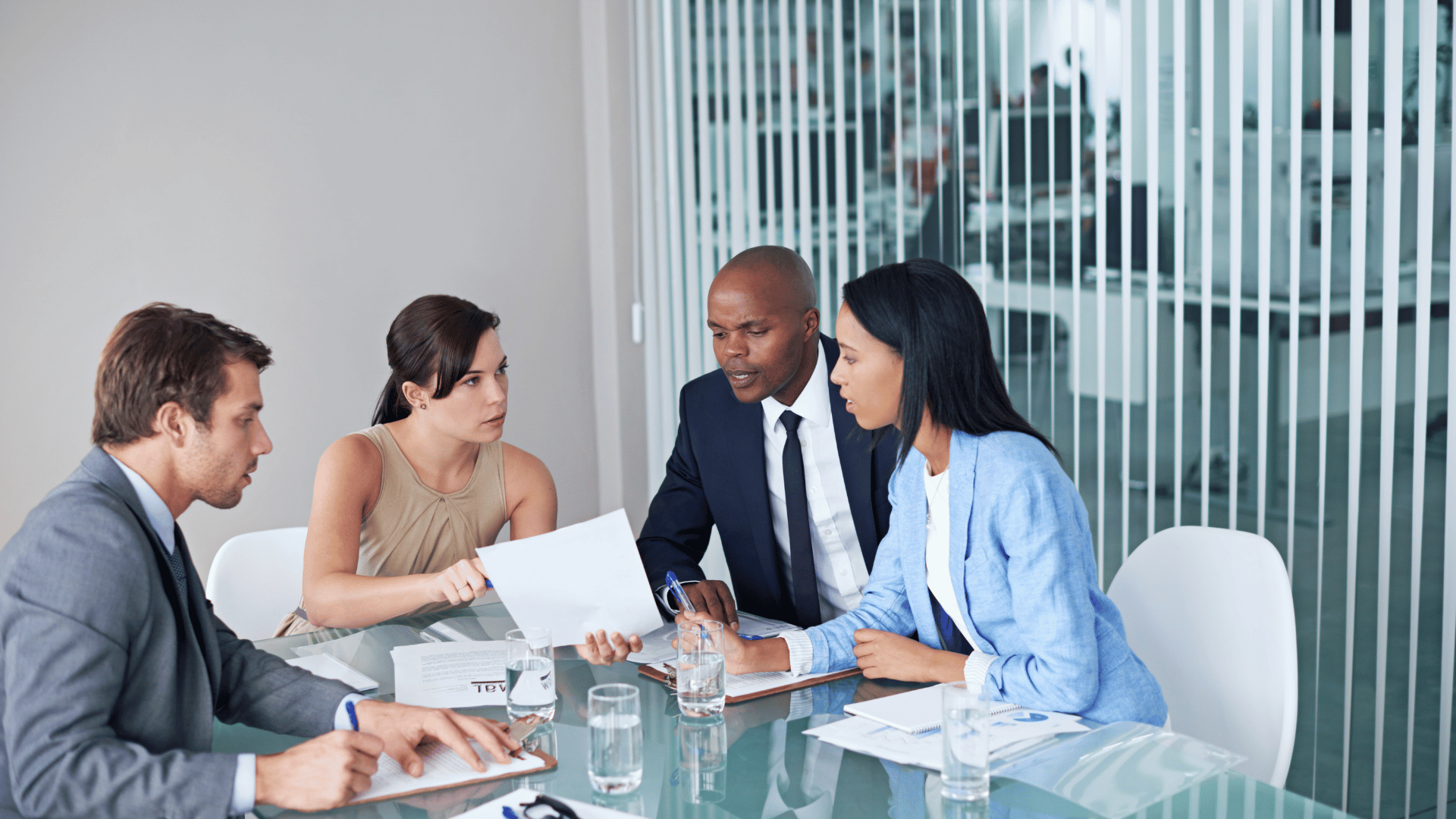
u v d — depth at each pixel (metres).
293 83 3.18
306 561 1.96
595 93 3.65
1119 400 2.36
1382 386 1.94
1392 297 1.91
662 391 3.71
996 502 1.45
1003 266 2.58
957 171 2.66
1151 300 2.26
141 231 3.01
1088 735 1.36
